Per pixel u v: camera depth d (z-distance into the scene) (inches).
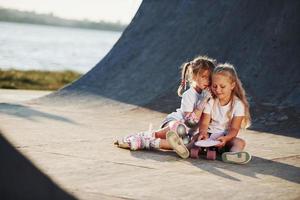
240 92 197.6
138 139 202.8
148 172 167.8
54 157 183.8
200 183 156.7
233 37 356.8
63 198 128.2
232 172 173.8
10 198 115.1
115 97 358.9
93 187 145.9
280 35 333.7
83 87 389.1
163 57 383.9
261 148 222.8
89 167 170.9
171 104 329.7
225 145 199.8
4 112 309.3
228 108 197.5
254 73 327.0
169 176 163.8
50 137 225.3
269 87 312.8
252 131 269.4
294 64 317.4
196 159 192.4
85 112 322.7
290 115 283.1
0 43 2842.0
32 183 127.4
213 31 372.2
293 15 335.9
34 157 182.2
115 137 233.8
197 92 202.5
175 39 390.6
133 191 144.0
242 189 151.9
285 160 197.9
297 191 151.9
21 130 241.3
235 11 369.7
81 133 241.0
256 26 348.8
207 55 360.2
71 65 1510.8
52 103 360.5
